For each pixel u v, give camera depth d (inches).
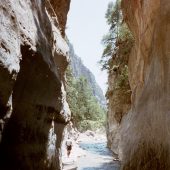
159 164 230.1
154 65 299.0
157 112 256.1
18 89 191.5
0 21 152.6
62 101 317.4
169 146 211.5
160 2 305.0
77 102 2346.2
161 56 266.2
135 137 338.3
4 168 184.7
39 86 228.2
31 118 223.0
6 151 186.1
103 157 887.1
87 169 661.3
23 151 208.4
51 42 299.3
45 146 262.2
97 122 2395.4
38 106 235.0
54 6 503.5
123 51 897.5
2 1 160.6
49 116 272.7
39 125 244.7
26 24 205.3
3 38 151.6
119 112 933.2
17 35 177.3
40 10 264.7
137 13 492.7
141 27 459.8
